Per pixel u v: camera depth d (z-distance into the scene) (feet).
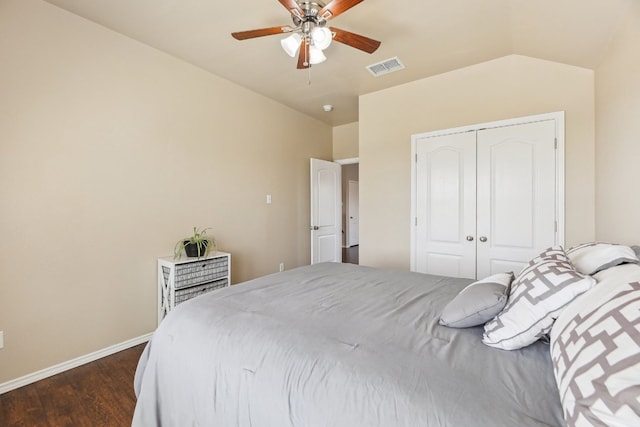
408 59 9.27
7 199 6.31
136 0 6.70
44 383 6.57
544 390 2.60
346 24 7.43
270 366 3.30
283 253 13.65
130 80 8.29
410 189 10.98
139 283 8.54
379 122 11.71
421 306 4.75
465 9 6.83
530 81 8.83
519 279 3.81
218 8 6.98
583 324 2.53
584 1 5.46
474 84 9.70
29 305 6.61
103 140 7.77
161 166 9.04
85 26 7.40
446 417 2.35
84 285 7.46
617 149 6.20
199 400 3.73
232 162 11.27
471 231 9.82
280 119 13.41
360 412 2.63
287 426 2.93
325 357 3.20
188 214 9.80
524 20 6.93
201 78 10.11
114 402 5.91
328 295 5.28
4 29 6.24
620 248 3.93
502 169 9.27
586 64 7.84
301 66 7.55
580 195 8.20
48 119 6.84
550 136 8.57
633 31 5.11
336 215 16.17
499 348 3.33
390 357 3.15
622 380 1.88
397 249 11.28
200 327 4.16
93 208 7.59
